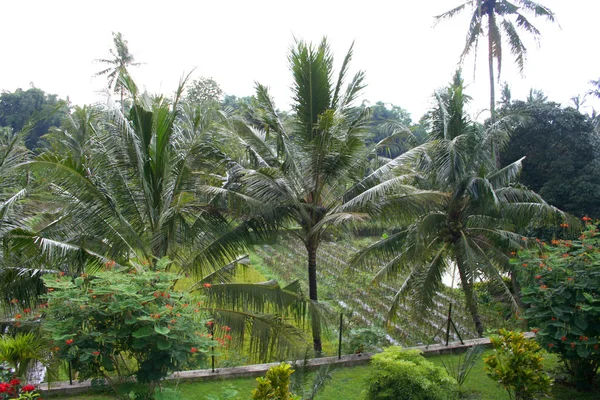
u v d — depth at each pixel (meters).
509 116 12.32
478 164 11.84
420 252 10.89
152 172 8.34
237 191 8.90
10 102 45.16
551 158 16.53
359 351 9.14
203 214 8.86
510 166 11.71
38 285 7.55
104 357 4.98
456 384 6.44
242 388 7.22
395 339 12.21
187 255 8.66
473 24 17.73
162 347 4.86
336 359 8.25
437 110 12.44
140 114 8.29
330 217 8.59
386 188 8.74
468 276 10.60
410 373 5.94
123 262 7.87
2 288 7.48
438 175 11.12
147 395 5.37
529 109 16.22
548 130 16.36
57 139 13.90
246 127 10.32
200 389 7.16
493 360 6.36
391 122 13.08
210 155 9.21
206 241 8.73
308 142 10.00
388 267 12.04
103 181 8.27
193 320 5.30
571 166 15.79
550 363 8.20
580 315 6.43
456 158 10.97
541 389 6.04
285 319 8.62
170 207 8.48
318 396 7.02
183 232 8.59
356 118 10.00
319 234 10.05
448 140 10.98
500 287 10.70
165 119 8.13
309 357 7.73
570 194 15.64
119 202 8.33
